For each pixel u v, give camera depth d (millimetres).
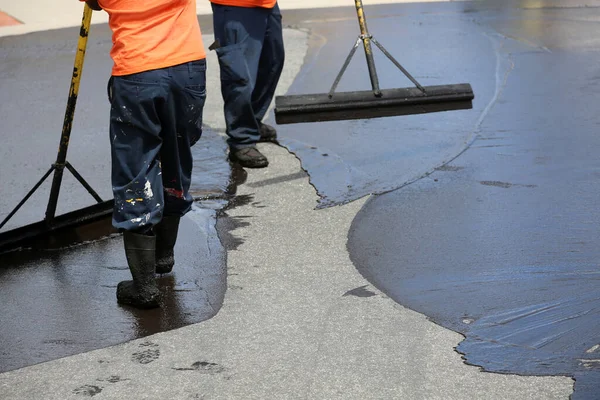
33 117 6902
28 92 7695
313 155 5645
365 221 4527
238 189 5086
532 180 4988
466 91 5492
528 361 3123
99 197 4660
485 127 6043
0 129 6598
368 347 3262
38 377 3168
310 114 5418
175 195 3832
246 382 3061
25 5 12031
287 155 5680
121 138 3562
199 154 5723
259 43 5348
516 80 7285
